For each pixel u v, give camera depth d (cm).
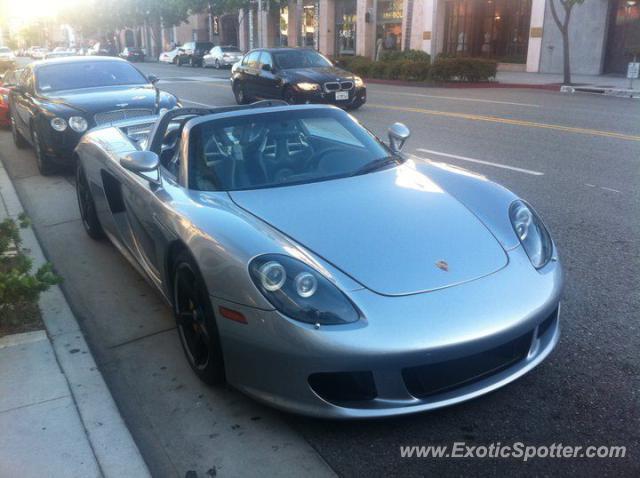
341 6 3712
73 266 511
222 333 286
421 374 266
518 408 299
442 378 271
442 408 273
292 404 271
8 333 375
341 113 436
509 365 288
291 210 324
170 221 332
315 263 278
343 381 264
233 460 272
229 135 388
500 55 2972
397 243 298
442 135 1066
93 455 270
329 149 396
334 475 261
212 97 1775
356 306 264
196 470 267
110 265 510
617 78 2272
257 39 4397
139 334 393
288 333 261
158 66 4200
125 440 280
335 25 3784
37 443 279
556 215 602
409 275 280
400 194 347
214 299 286
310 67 1505
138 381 338
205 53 3975
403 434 283
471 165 825
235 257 279
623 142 968
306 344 257
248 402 312
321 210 324
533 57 2631
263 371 275
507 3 2884
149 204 370
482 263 294
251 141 388
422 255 292
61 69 923
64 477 258
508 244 312
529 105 1498
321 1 3766
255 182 362
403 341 256
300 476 261
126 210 441
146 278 427
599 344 356
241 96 1630
